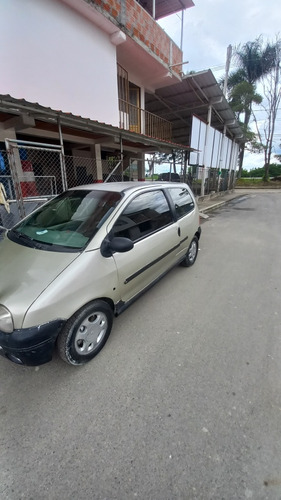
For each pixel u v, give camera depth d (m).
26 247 2.27
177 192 3.71
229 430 1.58
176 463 1.40
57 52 5.63
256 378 1.99
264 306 3.09
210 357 2.23
